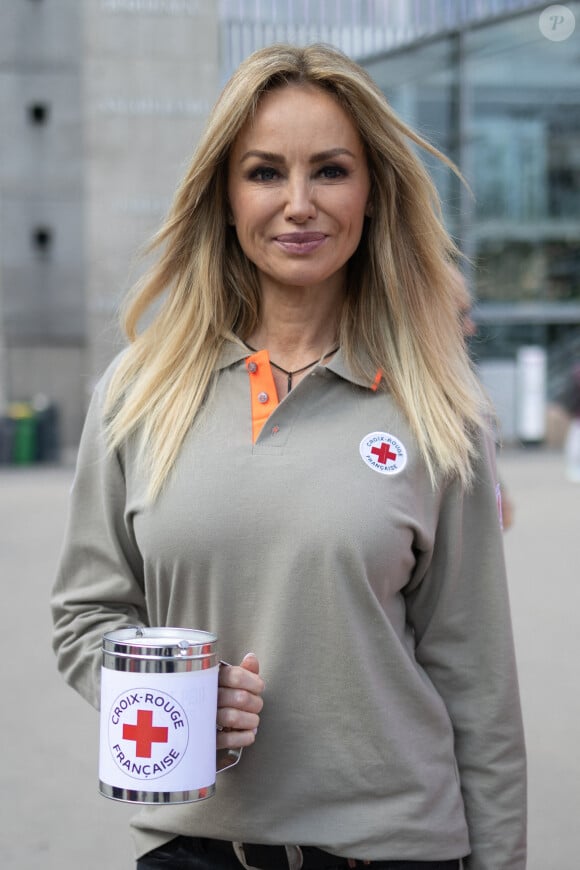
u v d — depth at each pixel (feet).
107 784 5.45
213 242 6.67
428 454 6.26
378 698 6.02
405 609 6.52
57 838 13.17
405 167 6.50
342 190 6.23
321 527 5.95
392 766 6.02
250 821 5.99
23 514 38.58
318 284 6.54
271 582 6.00
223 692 5.68
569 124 60.39
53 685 18.65
